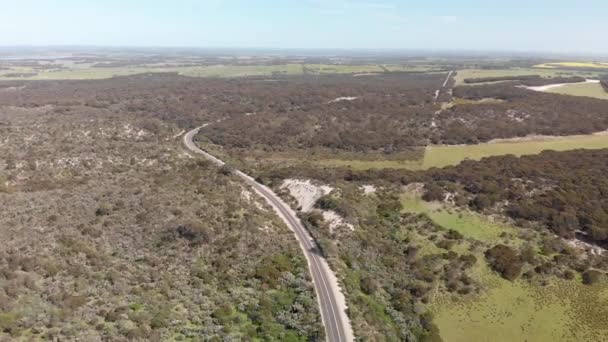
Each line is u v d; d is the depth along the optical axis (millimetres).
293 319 43219
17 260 45875
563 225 60250
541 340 45594
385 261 58000
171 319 40375
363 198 72625
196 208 65875
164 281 47125
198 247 55531
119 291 43750
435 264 56281
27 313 37156
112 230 57750
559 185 70250
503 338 46219
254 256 54875
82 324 37219
